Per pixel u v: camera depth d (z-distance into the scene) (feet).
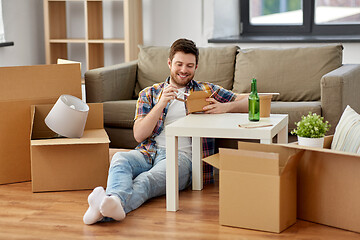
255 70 14.12
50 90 11.87
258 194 8.91
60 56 19.99
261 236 8.77
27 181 11.92
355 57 17.79
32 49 19.42
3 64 17.83
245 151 8.86
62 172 11.15
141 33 19.75
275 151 9.20
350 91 12.83
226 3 19.53
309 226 9.17
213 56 14.73
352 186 8.80
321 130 9.77
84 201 10.57
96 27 19.60
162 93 10.86
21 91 11.63
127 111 13.69
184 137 11.28
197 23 19.30
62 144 10.88
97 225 9.36
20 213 9.98
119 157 10.44
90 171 11.23
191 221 9.46
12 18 18.26
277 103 12.89
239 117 10.41
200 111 10.83
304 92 13.74
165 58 15.10
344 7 19.27
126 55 18.72
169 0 19.53
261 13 20.07
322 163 9.11
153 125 10.82
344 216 8.95
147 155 11.00
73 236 8.91
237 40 18.65
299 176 9.40
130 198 9.85
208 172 11.53
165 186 10.63
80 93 12.17
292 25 19.71
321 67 13.80
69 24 20.56
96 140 10.93
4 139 11.62
